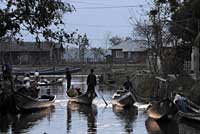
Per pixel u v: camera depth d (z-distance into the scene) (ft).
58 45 70.13
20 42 65.82
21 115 125.59
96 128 98.78
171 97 132.26
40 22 59.00
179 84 147.84
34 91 146.72
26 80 177.17
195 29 185.26
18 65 399.03
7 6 57.31
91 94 152.05
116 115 124.16
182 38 193.98
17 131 94.84
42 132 93.04
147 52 209.87
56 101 167.84
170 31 196.03
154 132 93.30
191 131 94.53
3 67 151.43
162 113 107.55
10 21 57.31
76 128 98.84
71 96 166.61
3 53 261.24
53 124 105.81
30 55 419.13
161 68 185.37
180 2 195.52
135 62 385.91
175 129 97.30
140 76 194.39
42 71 348.59
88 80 152.87
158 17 196.24
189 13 186.39
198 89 132.05
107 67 374.22
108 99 177.58
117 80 265.95
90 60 441.27
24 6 57.47
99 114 126.72
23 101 129.39
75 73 370.12
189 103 115.65
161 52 187.42
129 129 97.25
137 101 160.86
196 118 103.60
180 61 193.06
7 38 64.23
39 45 67.62
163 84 147.23
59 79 284.20
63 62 412.57
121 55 441.68
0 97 127.34
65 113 129.49
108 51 487.20
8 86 134.92
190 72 191.11
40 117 120.06
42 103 138.51
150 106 121.19
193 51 190.29
